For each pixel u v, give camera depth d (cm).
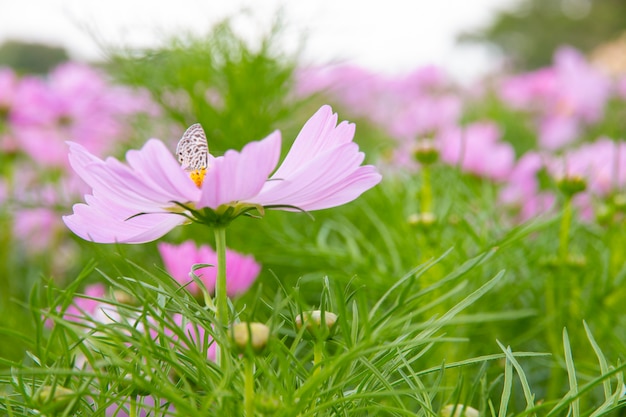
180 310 38
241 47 84
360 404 39
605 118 144
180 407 36
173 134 92
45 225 101
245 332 35
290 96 90
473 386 38
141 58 83
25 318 70
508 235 54
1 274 93
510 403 53
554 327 58
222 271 37
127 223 38
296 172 36
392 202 72
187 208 37
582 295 66
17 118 105
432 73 182
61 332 37
